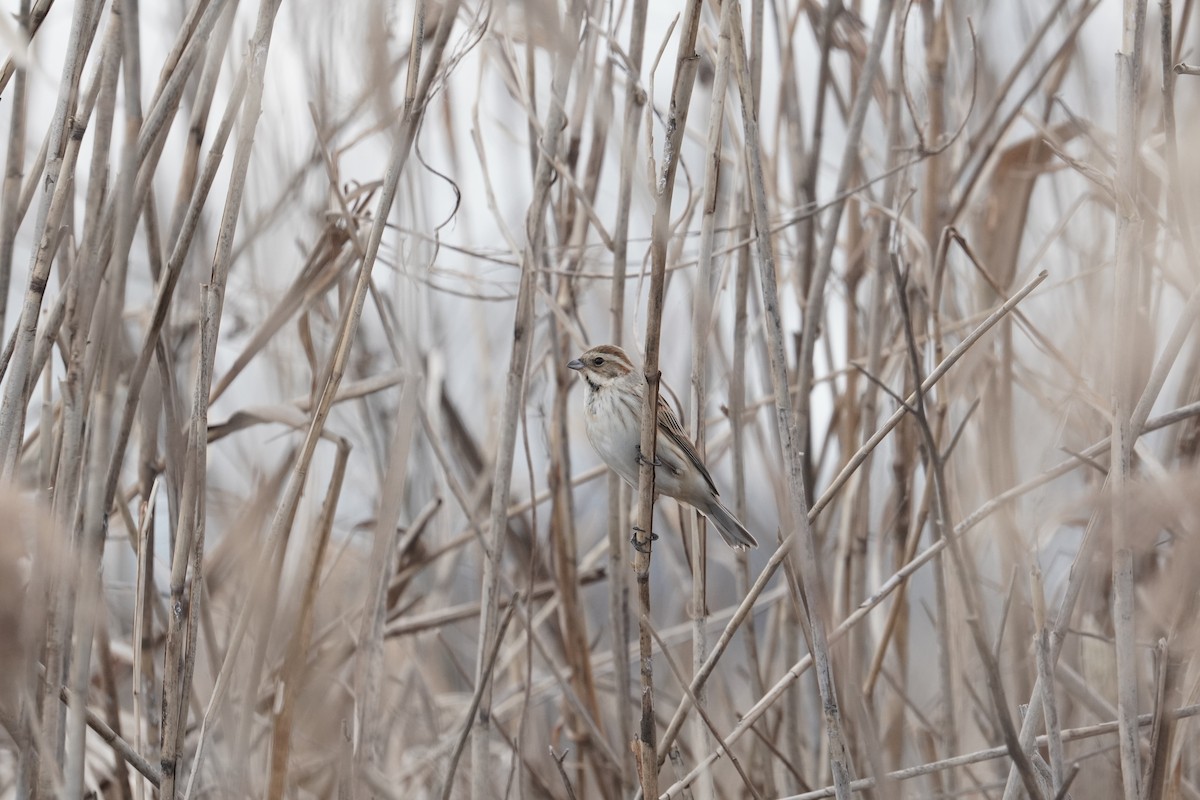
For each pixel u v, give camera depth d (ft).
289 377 31.09
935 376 20.52
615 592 29.22
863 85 29.99
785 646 31.27
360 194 27.55
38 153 22.13
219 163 22.39
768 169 32.50
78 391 21.45
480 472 36.73
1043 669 20.79
